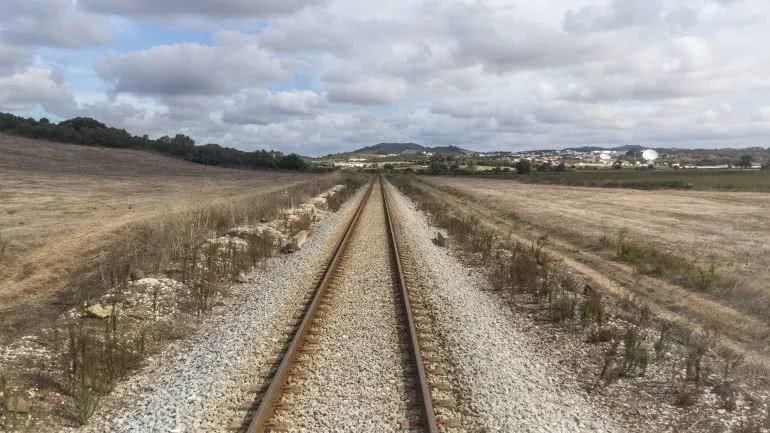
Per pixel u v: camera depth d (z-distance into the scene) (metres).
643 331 11.28
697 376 8.76
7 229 20.09
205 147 109.06
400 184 78.00
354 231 24.38
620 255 20.52
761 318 12.77
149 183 50.44
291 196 37.22
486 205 44.41
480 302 13.14
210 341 9.98
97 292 12.53
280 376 7.90
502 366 9.01
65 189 37.94
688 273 16.97
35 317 10.97
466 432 6.83
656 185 68.31
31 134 86.19
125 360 8.91
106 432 6.86
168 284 13.23
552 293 13.73
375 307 12.05
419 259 18.06
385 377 8.23
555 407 7.72
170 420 6.96
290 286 13.77
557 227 29.25
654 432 7.26
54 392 7.85
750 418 7.68
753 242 23.67
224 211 24.95
